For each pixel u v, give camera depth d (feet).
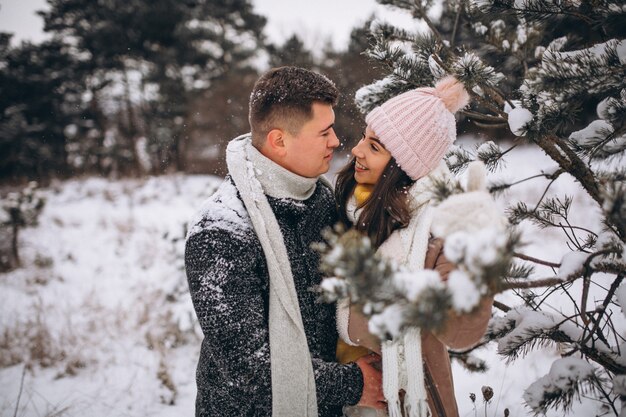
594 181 5.66
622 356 5.35
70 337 13.26
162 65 63.05
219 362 4.93
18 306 16.76
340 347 5.58
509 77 7.42
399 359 4.90
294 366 4.85
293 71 5.42
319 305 5.40
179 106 60.59
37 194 24.32
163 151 60.23
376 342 4.97
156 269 20.02
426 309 2.93
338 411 5.48
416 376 4.78
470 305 2.96
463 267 3.04
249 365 4.81
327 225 5.84
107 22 62.64
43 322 14.73
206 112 60.75
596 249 5.39
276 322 4.93
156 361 12.07
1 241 24.26
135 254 22.90
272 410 4.82
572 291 11.74
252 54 68.85
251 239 5.08
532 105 5.57
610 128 5.68
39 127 60.39
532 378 9.83
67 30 66.85
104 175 56.34
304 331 5.12
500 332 6.13
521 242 3.19
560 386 5.11
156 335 13.32
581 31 6.75
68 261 22.56
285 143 5.34
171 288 14.69
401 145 5.25
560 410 7.85
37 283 19.52
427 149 5.25
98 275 20.31
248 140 5.84
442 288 3.00
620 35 5.80
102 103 67.10
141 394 10.56
